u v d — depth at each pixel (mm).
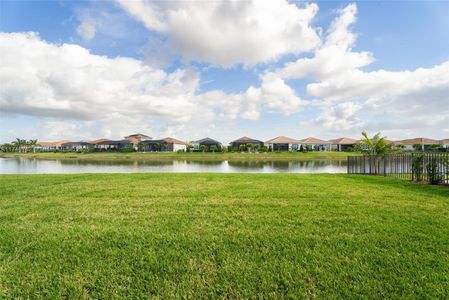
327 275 2791
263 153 56375
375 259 3107
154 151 72938
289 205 5789
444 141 63750
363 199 6379
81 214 5137
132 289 2604
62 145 87062
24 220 4727
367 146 16531
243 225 4395
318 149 69938
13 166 32125
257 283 2674
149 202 6176
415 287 2553
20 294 2533
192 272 2893
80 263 3098
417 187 8344
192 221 4645
